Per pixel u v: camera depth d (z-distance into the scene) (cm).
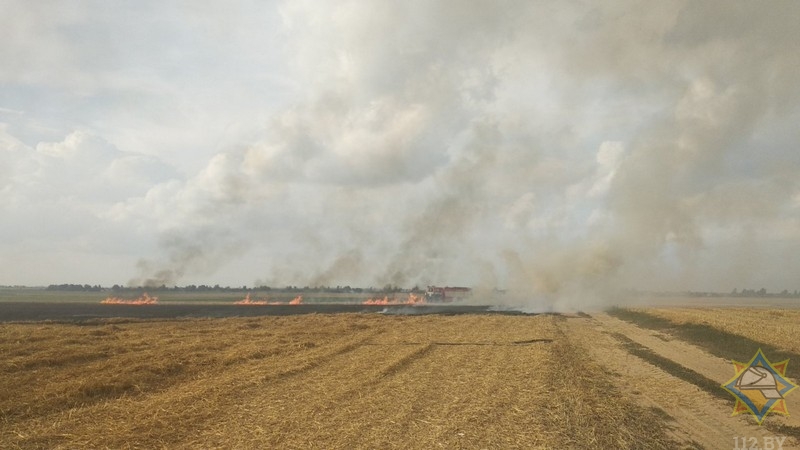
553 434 1138
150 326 3903
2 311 6812
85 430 1191
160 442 1099
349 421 1235
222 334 3253
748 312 5447
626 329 3912
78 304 9319
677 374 1978
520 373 1870
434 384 1670
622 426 1230
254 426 1200
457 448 1045
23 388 1614
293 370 1909
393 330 3619
